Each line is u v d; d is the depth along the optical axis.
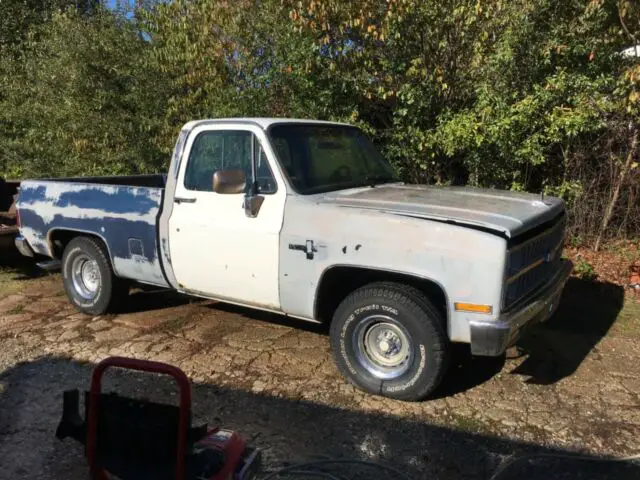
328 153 5.04
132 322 5.85
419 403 4.21
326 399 4.27
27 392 4.44
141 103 9.80
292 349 5.15
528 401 4.26
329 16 7.66
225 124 4.82
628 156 7.55
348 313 4.26
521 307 4.00
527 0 7.16
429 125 8.09
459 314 3.85
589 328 5.69
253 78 8.78
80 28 10.15
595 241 8.04
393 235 4.00
